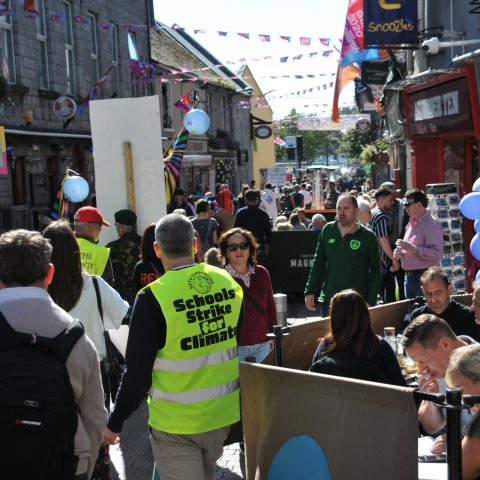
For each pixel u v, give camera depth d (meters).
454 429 2.94
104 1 24.23
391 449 3.20
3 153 14.01
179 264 4.20
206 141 38.53
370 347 4.46
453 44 10.96
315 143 109.25
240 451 5.95
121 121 8.43
